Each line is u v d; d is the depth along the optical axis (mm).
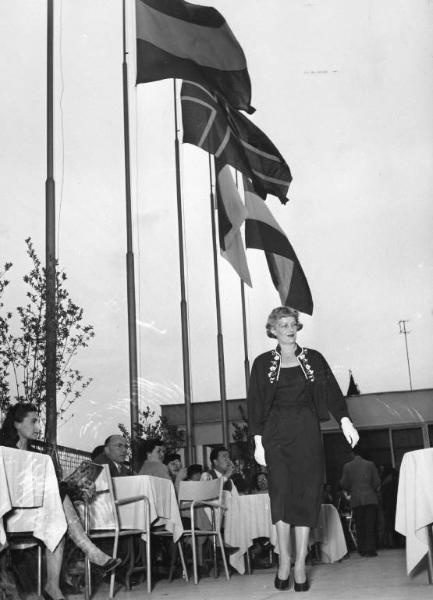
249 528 6980
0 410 6773
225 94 10938
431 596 3719
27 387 7047
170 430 12555
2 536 3582
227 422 18156
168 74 10570
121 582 5938
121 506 5445
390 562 7559
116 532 5148
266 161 11414
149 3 10531
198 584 5871
